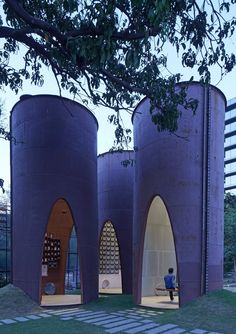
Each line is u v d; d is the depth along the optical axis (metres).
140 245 12.70
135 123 13.96
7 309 11.20
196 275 10.90
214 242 11.41
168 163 11.66
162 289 12.96
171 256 14.82
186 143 11.53
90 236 13.95
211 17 6.29
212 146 11.67
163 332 8.10
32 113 13.57
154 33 5.62
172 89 7.50
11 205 13.89
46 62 8.13
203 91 11.68
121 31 5.57
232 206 39.19
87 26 5.29
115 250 20.64
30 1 6.39
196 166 11.43
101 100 7.75
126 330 8.37
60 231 16.69
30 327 8.88
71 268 24.39
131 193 18.94
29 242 12.84
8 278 19.19
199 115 11.62
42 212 12.95
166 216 14.84
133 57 5.26
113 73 7.20
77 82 7.32
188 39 6.28
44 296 15.07
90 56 5.19
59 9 6.08
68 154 13.55
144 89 7.23
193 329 8.31
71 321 9.62
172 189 11.47
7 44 8.11
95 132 15.39
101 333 8.09
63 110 13.73
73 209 13.39
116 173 19.23
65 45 5.61
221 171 12.13
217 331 8.12
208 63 6.75
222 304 10.02
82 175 13.92
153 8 4.86
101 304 12.85
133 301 12.81
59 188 13.20
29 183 13.19
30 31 6.23
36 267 12.62
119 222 18.62
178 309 10.33
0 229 21.27
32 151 13.33
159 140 11.99
